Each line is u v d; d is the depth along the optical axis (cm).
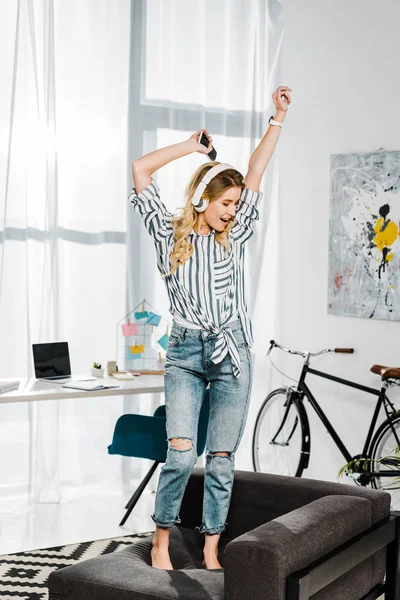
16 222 482
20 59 479
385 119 471
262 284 558
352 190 489
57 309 496
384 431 442
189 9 535
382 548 294
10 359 484
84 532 444
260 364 560
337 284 502
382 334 473
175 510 288
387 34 468
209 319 289
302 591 230
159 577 250
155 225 299
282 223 549
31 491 496
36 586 362
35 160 488
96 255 510
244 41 551
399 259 457
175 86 533
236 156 553
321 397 516
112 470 522
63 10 496
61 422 508
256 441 530
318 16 518
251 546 231
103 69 507
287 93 314
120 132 514
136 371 477
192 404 294
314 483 307
